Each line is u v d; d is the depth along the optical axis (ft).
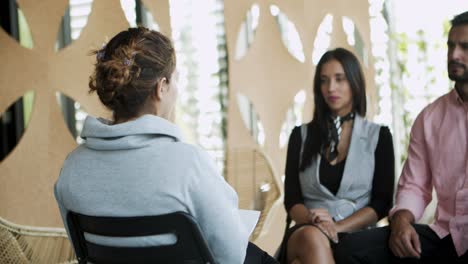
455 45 6.95
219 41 13.89
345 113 8.11
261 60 11.28
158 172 4.47
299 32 12.05
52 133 8.40
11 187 7.93
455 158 7.13
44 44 8.34
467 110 7.13
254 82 11.11
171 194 4.42
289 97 11.77
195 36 14.14
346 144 8.02
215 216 4.53
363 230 7.28
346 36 13.19
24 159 8.09
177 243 4.50
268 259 5.78
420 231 7.09
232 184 10.13
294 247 7.07
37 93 8.24
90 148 4.82
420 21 14.85
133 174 4.51
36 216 8.18
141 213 4.48
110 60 4.64
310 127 8.23
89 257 4.96
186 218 4.41
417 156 7.63
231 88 10.66
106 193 4.57
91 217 4.64
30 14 8.20
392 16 14.96
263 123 11.27
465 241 6.84
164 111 4.91
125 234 4.56
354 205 7.77
